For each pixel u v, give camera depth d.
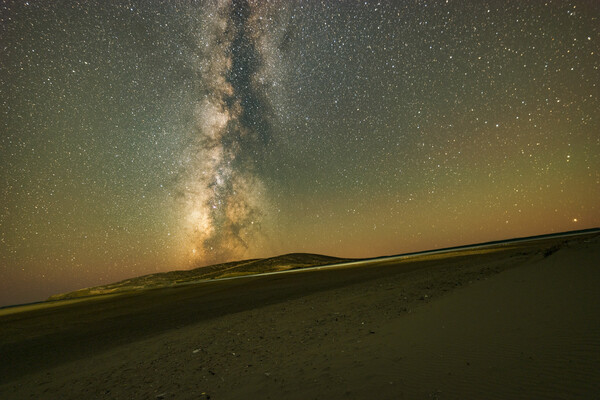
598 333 4.49
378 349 5.94
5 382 10.06
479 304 8.05
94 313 30.98
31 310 51.38
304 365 5.98
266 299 23.06
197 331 13.07
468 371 4.18
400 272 28.34
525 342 4.77
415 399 3.69
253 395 4.97
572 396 3.13
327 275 39.94
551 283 8.82
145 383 6.93
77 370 9.62
